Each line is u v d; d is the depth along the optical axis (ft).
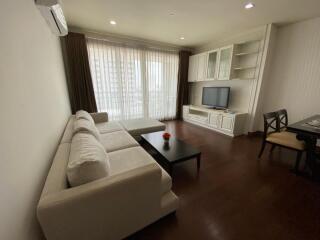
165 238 4.01
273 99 11.10
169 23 9.93
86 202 2.84
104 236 3.33
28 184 2.75
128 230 3.67
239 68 11.68
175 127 14.30
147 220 3.94
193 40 13.62
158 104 15.99
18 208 2.33
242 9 8.04
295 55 9.78
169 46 15.12
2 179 2.00
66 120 8.52
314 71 9.12
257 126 12.05
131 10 8.26
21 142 2.64
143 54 13.85
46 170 3.88
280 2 7.28
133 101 14.23
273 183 6.25
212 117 13.20
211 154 8.82
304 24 9.25
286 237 4.05
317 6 7.59
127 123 10.73
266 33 10.14
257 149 9.52
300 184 6.19
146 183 3.53
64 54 10.82
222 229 4.27
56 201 2.60
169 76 15.93
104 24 10.17
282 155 8.71
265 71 10.77
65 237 2.84
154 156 8.54
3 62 2.29
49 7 4.43
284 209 4.96
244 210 4.91
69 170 3.10
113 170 4.87
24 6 3.41
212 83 14.83
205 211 4.86
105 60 12.31
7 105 2.30
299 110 9.95
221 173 6.93
